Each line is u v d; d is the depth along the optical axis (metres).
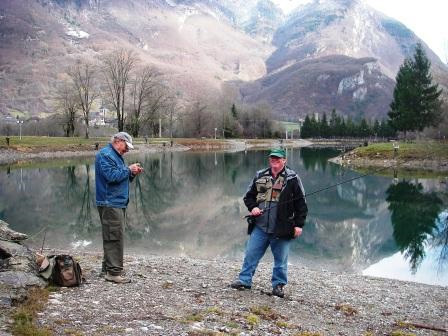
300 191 8.53
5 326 5.82
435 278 14.05
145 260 12.70
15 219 21.11
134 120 88.62
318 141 152.50
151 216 23.30
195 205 26.97
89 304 7.23
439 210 26.36
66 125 84.25
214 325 6.78
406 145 59.62
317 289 10.50
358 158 57.56
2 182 34.12
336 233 20.56
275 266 8.87
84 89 79.81
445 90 57.50
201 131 116.69
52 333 5.82
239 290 9.12
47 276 8.05
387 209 26.73
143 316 6.87
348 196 31.64
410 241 19.20
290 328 7.13
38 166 47.44
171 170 48.25
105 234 8.68
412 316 8.95
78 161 54.72
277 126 147.88
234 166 53.94
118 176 8.38
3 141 59.66
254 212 8.59
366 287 11.32
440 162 51.06
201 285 9.39
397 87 82.19
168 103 101.62
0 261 8.30
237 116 136.12
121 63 85.31
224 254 15.97
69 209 24.02
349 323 7.98
